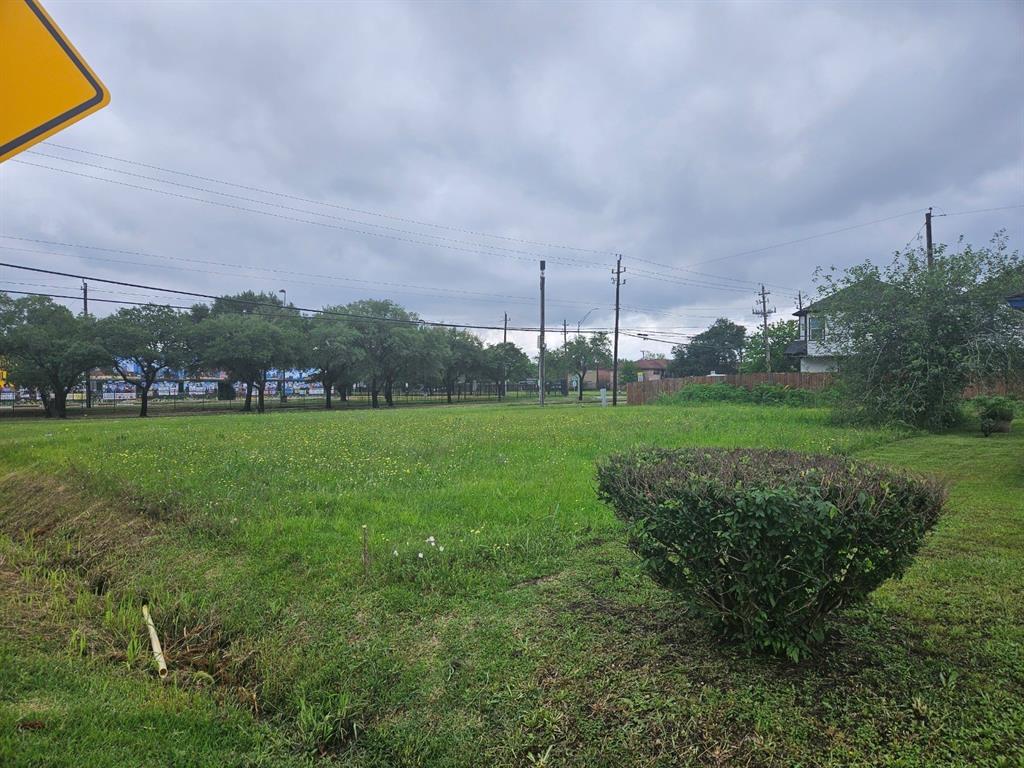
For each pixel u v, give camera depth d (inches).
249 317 1814.7
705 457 140.1
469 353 2775.6
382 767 97.0
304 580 177.0
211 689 119.5
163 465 374.6
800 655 123.1
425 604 158.6
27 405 2043.6
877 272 684.7
